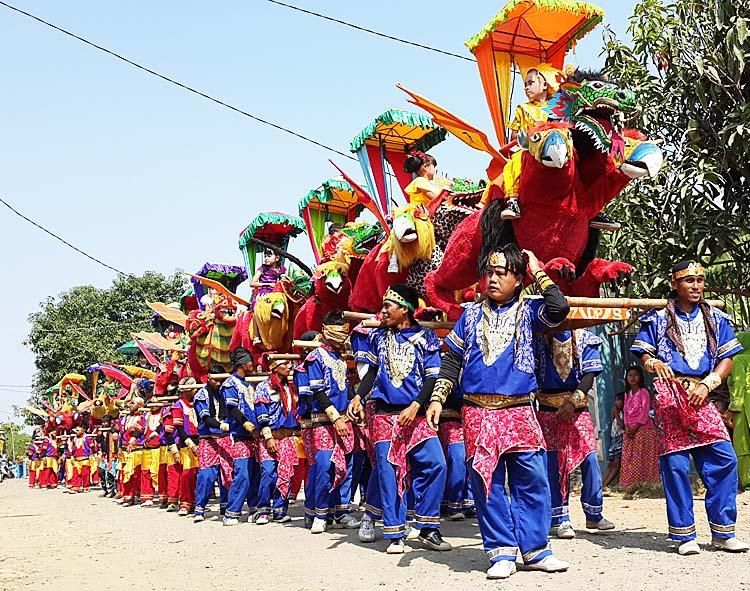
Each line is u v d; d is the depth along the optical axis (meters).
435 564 5.40
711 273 9.95
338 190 10.03
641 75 9.42
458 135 6.20
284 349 9.69
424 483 5.93
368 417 6.37
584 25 6.24
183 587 5.30
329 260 8.46
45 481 22.77
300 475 11.12
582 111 5.21
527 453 4.82
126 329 30.09
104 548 7.71
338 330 7.80
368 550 6.31
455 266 5.98
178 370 12.64
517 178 5.38
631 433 9.59
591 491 6.52
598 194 5.45
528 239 5.46
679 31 9.12
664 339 5.39
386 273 7.02
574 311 5.32
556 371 6.21
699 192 9.10
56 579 5.88
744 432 8.79
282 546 6.99
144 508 12.91
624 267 5.51
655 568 4.73
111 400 17.55
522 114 5.30
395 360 6.00
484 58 6.45
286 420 9.23
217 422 10.16
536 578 4.63
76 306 30.22
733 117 8.49
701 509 7.49
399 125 8.45
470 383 4.93
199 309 11.99
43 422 25.27
